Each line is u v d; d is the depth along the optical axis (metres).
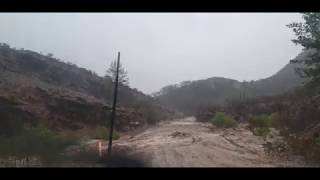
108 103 71.56
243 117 64.19
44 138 30.56
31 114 52.22
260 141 31.50
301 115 33.97
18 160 22.67
